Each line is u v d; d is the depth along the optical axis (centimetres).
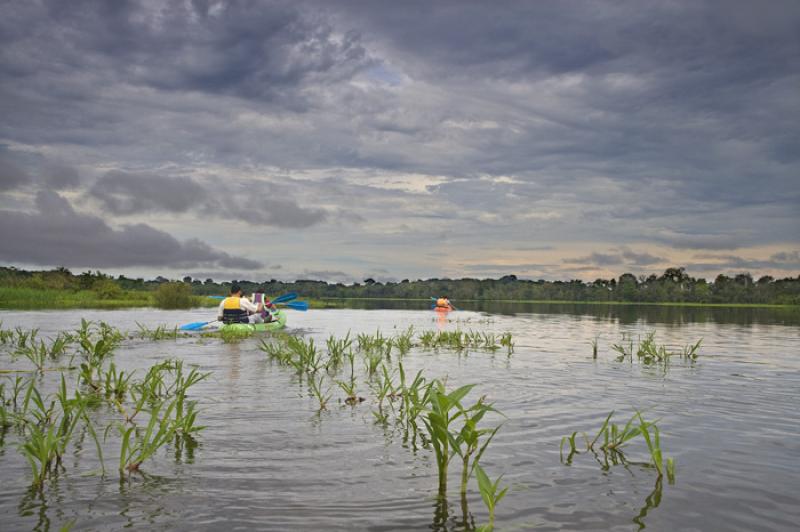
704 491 409
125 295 4328
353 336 1694
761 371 1009
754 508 379
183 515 358
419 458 478
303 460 470
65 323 1955
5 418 564
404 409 659
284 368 978
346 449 501
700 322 2633
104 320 2153
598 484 421
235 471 441
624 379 904
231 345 1331
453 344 1451
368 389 788
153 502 378
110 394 713
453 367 1028
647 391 798
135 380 831
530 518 359
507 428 584
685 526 350
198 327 1786
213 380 852
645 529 345
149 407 658
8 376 855
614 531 342
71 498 382
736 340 1669
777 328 2233
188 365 1005
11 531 329
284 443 518
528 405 696
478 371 977
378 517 359
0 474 427
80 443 512
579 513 368
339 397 729
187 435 541
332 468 451
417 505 379
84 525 340
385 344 1424
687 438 553
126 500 380
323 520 354
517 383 855
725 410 677
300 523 349
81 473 432
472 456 486
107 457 472
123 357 1102
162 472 437
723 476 441
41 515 354
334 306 4878
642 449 515
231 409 655
